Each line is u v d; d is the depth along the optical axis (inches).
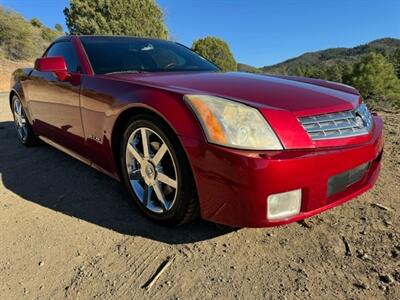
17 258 87.0
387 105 292.0
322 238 90.9
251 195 74.2
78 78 116.3
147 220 101.4
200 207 82.8
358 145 85.4
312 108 83.6
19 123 177.3
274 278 77.4
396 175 126.6
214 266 81.7
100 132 107.3
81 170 140.4
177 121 81.4
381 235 91.0
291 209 79.0
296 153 76.2
